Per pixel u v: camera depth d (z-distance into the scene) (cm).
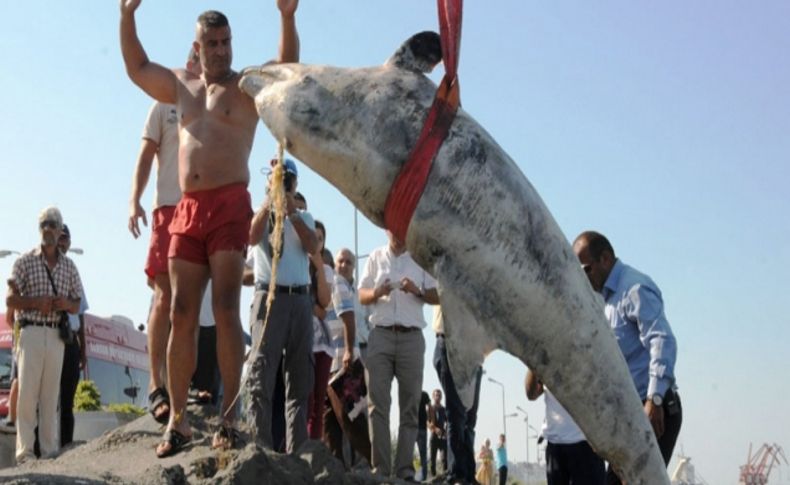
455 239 601
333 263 1213
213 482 716
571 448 872
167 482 713
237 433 809
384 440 1055
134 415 1672
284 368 962
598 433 630
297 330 947
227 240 795
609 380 623
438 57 625
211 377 1022
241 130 812
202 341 1020
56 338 1159
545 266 607
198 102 818
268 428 919
